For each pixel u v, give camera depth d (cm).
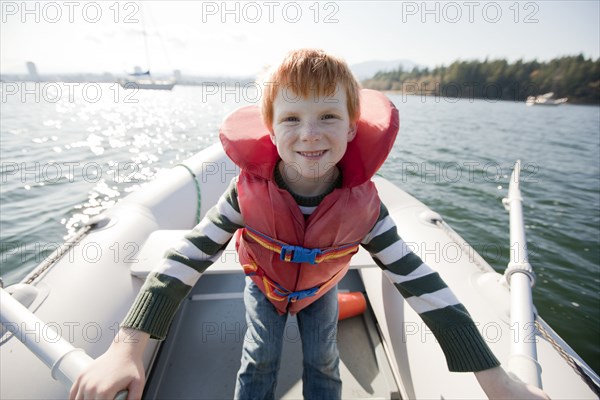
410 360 121
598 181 578
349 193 84
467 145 798
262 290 100
